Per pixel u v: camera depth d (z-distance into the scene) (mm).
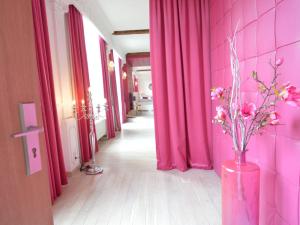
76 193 2562
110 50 6348
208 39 2920
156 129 3193
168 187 2617
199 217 1993
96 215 2096
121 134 6066
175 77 3059
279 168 1357
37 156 1075
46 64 2445
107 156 4000
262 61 1518
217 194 2404
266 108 1306
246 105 1268
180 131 3111
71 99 3443
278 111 1336
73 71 3469
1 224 893
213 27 2736
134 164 3498
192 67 2996
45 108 2326
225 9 2275
